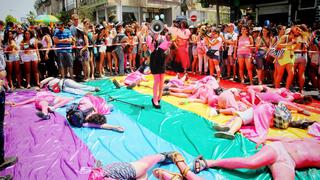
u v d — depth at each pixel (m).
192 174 3.16
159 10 29.08
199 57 10.45
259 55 8.17
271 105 5.16
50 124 5.44
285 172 3.24
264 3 19.94
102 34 10.45
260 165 3.39
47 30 9.81
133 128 5.25
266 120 4.92
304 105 6.32
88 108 5.59
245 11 23.84
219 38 8.88
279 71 7.44
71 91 8.01
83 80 10.02
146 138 4.75
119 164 3.11
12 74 9.55
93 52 10.24
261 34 8.39
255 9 20.80
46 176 3.60
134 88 8.72
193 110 6.22
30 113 6.18
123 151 4.30
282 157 3.42
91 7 27.70
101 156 4.15
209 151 4.25
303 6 17.66
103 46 10.38
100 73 10.66
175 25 10.71
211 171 3.62
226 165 3.60
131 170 3.08
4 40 8.95
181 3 30.30
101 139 4.75
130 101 7.21
